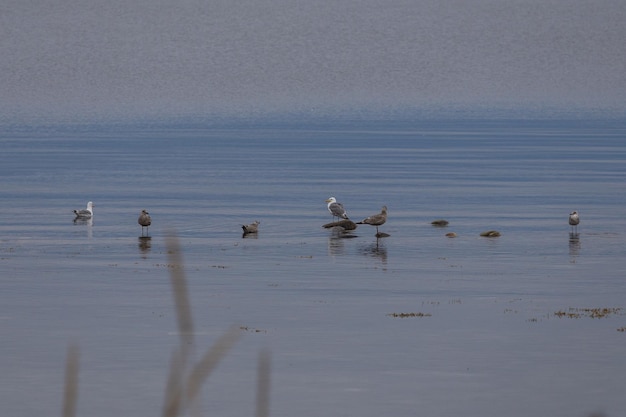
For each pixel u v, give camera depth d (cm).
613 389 3209
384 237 6494
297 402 3081
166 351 3612
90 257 5678
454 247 6066
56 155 14025
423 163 12662
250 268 5338
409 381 3284
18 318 4128
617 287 4812
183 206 8269
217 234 6662
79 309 4300
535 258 5666
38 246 6081
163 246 6097
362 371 3391
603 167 11962
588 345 3712
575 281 4962
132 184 10138
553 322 4066
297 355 3578
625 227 6962
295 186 9906
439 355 3581
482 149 15238
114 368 3409
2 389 3200
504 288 4781
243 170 11725
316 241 6331
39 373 3362
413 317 4159
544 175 11000
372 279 5019
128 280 4972
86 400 3088
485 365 3459
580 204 8375
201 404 3052
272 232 6756
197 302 4431
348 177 10831
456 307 4353
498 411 3009
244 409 3014
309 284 4878
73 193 9275
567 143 16538
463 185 9969
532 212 7844
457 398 3123
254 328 3959
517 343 3741
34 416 2961
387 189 9594
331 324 4034
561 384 3256
